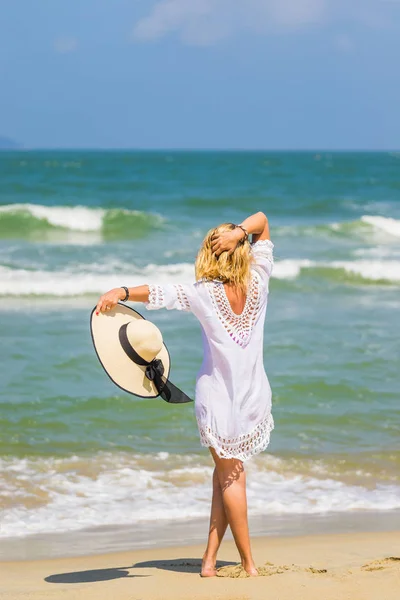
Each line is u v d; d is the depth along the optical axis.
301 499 10.91
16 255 34.72
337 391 16.06
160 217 45.16
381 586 6.65
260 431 6.96
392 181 87.69
